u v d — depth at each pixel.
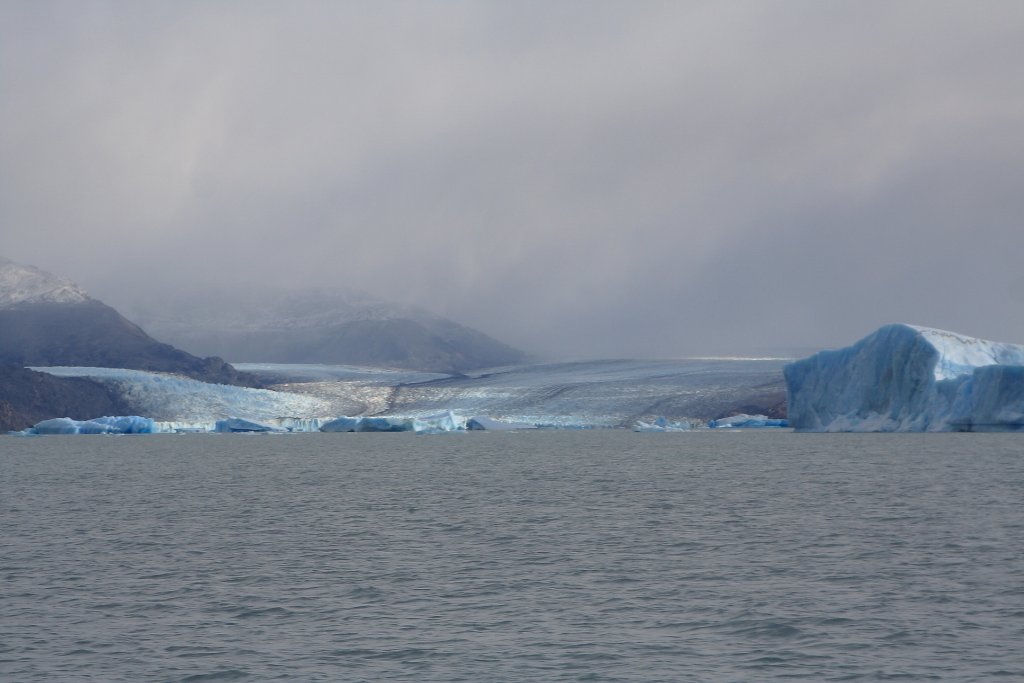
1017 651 35.19
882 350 176.12
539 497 86.31
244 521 70.88
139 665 34.69
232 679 33.12
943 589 44.78
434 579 48.44
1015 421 161.75
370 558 54.41
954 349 171.75
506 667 34.03
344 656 35.50
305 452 180.38
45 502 85.44
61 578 49.25
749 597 43.66
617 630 38.59
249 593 45.56
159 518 73.00
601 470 120.94
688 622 39.69
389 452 177.12
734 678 32.69
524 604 43.00
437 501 83.81
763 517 69.62
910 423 171.38
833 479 100.06
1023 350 176.62
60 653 36.19
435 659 35.00
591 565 51.69
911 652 35.31
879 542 57.66
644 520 69.12
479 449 186.00
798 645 36.34
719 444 189.75
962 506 74.38
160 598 44.69
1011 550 54.44
